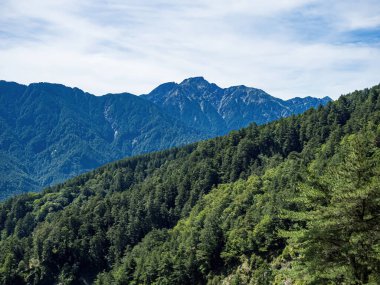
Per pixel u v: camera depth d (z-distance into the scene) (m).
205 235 110.88
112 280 122.19
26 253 141.00
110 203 164.75
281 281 75.75
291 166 123.25
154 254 119.88
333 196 24.28
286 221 96.50
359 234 23.14
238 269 100.56
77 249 140.50
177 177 172.75
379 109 146.88
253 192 125.00
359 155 24.27
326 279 24.72
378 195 23.14
